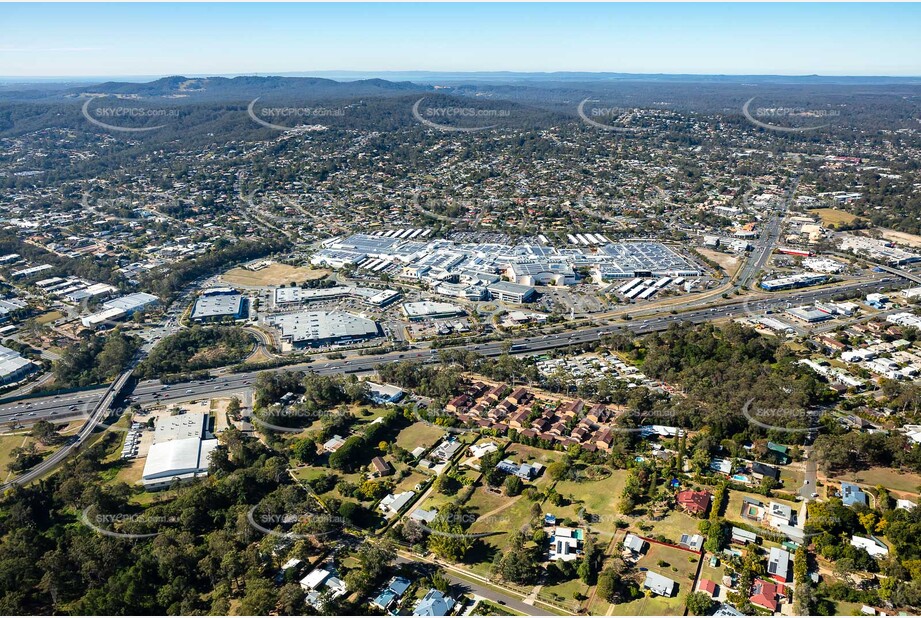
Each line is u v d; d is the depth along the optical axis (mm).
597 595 131250
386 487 167500
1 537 150250
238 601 130625
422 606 127250
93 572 136000
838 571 132500
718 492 159875
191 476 176125
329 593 131000
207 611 128000
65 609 129125
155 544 143250
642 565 138625
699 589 131750
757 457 176125
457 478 172000
